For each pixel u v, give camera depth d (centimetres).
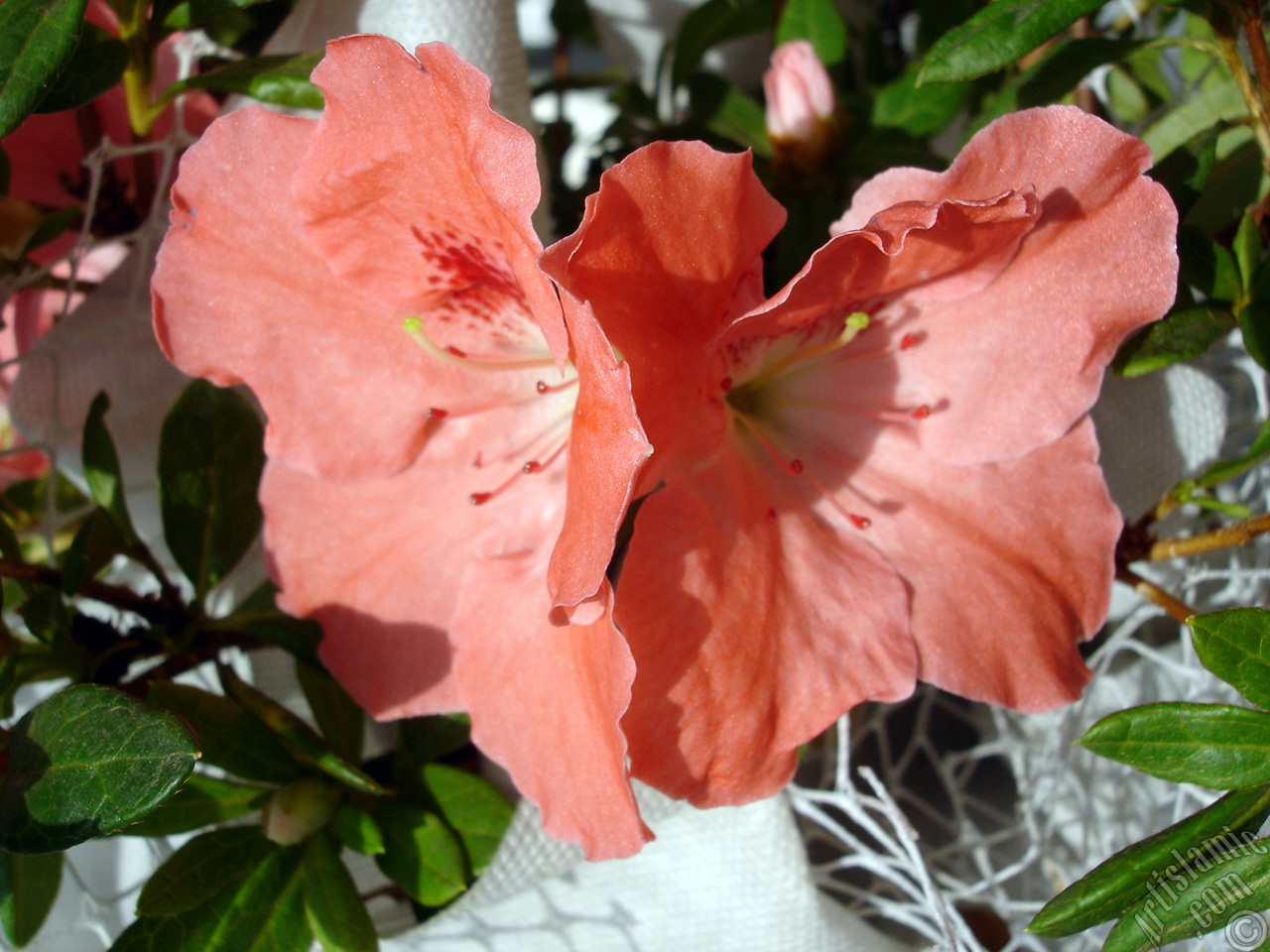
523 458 14
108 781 11
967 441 13
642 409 11
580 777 12
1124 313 12
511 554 13
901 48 22
